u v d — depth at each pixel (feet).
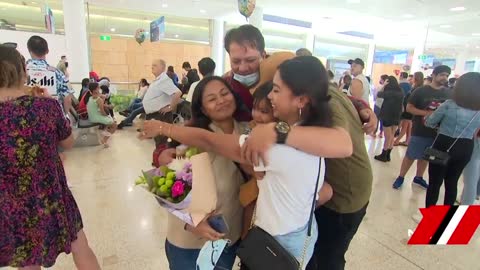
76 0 24.43
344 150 3.11
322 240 4.56
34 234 4.39
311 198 3.24
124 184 11.57
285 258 3.13
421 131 11.75
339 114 3.80
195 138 3.53
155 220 9.00
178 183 3.44
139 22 36.14
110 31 35.24
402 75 24.54
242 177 3.93
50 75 9.97
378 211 10.37
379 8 28.35
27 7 29.45
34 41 9.61
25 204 4.30
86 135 16.79
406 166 12.46
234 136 3.34
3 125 4.11
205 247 3.50
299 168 3.00
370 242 8.42
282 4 29.40
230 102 3.87
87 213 9.27
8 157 4.15
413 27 37.35
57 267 6.76
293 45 42.98
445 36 41.96
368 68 50.01
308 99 3.09
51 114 4.55
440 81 11.54
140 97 23.58
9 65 4.26
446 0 24.25
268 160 2.97
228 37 4.52
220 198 3.73
